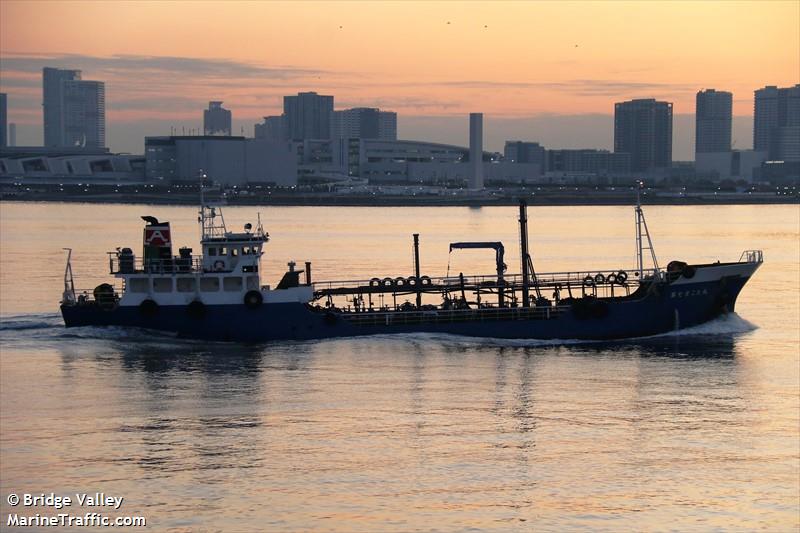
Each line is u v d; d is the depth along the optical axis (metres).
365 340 142.62
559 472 97.69
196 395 119.56
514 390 121.62
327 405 115.75
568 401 117.62
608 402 117.25
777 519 89.50
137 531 86.12
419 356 136.50
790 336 151.50
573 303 143.75
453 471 97.69
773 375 128.75
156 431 107.56
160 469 97.88
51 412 113.62
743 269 151.00
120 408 115.00
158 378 126.38
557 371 130.00
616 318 144.12
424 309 146.12
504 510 90.00
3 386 123.12
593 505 91.25
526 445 104.06
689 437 106.62
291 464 99.00
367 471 97.50
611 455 101.69
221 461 99.75
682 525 88.00
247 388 122.12
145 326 142.00
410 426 109.06
